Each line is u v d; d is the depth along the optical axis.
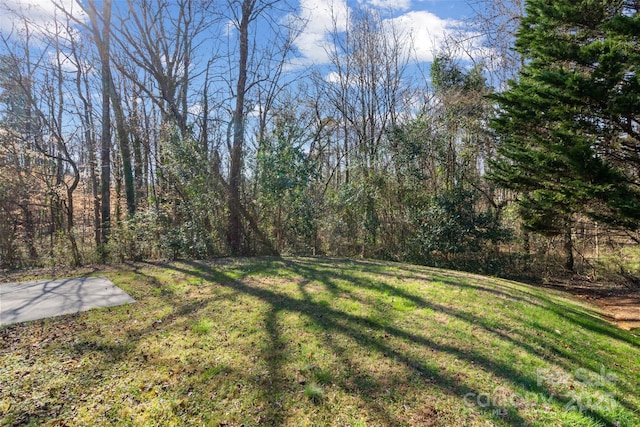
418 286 6.04
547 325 4.77
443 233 10.30
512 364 3.46
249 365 3.17
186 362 3.20
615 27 6.04
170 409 2.56
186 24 10.93
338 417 2.54
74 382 2.85
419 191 11.45
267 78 11.05
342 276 6.53
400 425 2.48
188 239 8.56
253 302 4.87
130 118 11.12
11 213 9.25
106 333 3.81
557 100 6.79
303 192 10.39
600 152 7.16
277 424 2.45
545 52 7.27
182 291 5.42
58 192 9.86
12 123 11.02
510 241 10.98
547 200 7.63
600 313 6.75
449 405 2.73
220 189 9.52
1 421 2.36
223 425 2.42
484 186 12.65
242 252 9.66
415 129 11.55
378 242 11.43
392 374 3.12
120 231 8.48
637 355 4.35
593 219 7.08
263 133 10.91
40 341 3.60
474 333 4.13
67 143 11.82
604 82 6.20
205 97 11.34
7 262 8.05
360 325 4.15
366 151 12.43
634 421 2.78
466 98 11.85
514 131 8.39
